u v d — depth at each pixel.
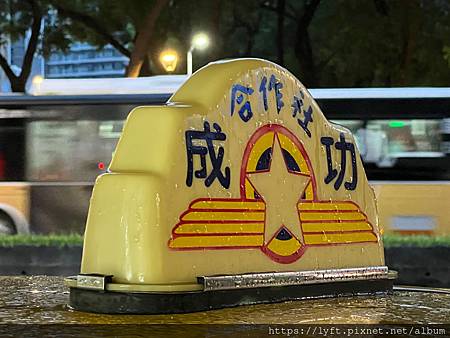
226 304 2.83
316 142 3.38
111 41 21.91
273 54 26.34
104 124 13.34
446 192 13.05
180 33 21.36
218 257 2.84
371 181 13.16
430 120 13.19
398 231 13.02
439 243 10.77
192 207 2.78
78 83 13.59
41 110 13.41
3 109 13.43
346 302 3.20
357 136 13.24
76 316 2.68
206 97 2.92
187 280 2.72
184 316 2.67
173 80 13.51
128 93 13.39
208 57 21.36
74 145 13.32
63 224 13.23
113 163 2.81
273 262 3.05
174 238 2.71
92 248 2.76
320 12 23.91
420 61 21.09
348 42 21.67
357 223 3.52
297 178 3.22
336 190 3.44
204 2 20.86
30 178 13.34
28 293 3.52
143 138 2.78
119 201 2.71
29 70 22.09
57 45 22.08
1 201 13.31
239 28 26.08
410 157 13.14
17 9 21.61
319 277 3.22
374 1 21.30
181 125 2.78
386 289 3.58
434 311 3.03
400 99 13.22
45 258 10.48
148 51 21.53
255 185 3.03
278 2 23.25
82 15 21.14
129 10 19.84
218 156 2.89
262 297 2.97
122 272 2.69
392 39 21.16
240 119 3.01
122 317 2.65
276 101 3.19
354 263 3.46
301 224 3.22
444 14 20.97
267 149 3.11
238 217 2.94
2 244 10.58
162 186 2.69
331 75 24.06
